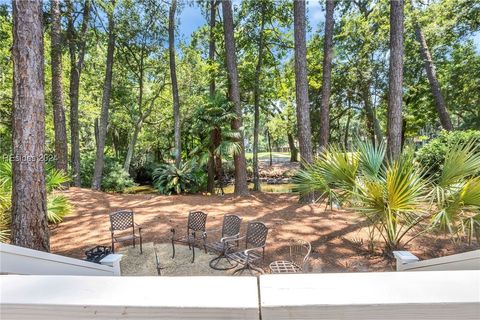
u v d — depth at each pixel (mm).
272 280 695
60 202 5543
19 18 3393
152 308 639
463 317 610
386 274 703
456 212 3107
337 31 12273
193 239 4676
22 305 646
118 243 4910
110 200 7684
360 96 12984
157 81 14992
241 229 5430
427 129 17156
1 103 10102
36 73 3504
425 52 10914
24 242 3479
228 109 9047
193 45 13109
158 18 11664
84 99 13367
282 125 18734
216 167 10875
